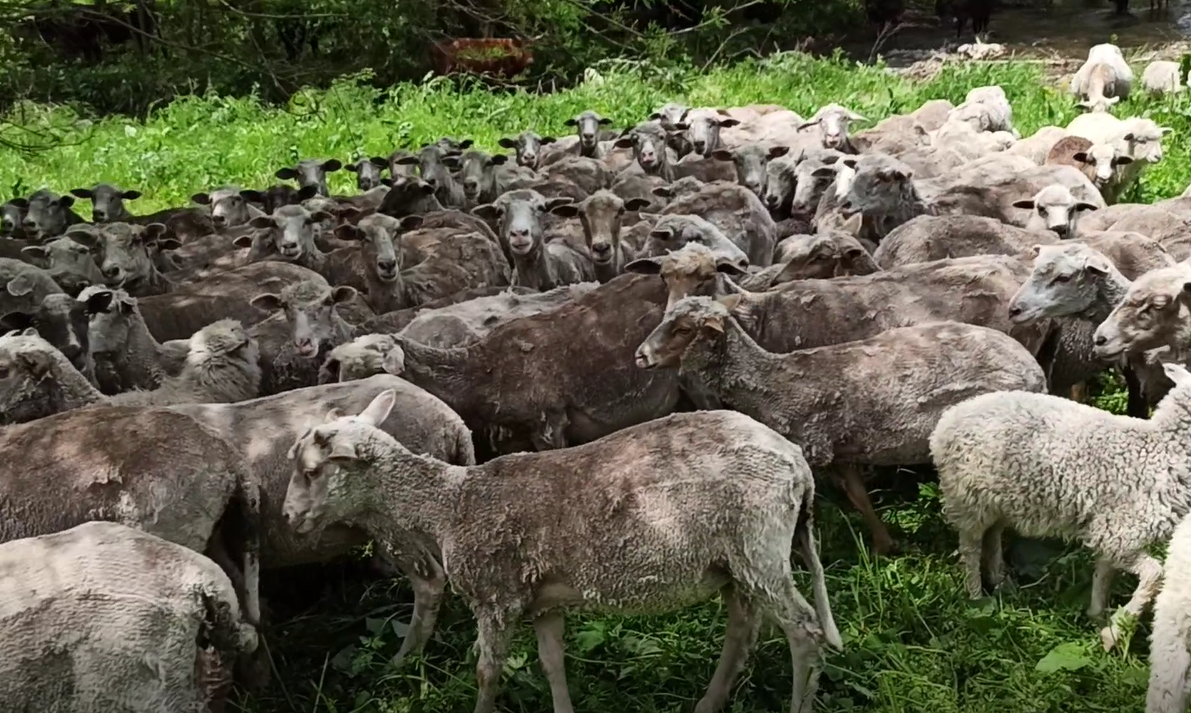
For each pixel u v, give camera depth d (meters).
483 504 3.70
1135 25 16.52
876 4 16.47
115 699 3.31
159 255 6.18
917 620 4.09
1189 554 3.49
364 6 7.27
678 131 8.41
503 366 4.68
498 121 10.48
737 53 13.73
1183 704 3.53
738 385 4.37
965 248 5.47
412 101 10.97
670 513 3.57
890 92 10.73
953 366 4.30
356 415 3.91
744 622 3.79
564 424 4.72
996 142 7.74
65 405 4.22
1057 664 3.86
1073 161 7.19
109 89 12.11
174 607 3.34
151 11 6.40
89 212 8.15
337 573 4.50
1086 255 4.72
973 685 3.86
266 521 4.06
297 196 7.10
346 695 4.03
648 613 3.71
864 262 5.25
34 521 3.74
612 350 4.73
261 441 4.05
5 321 4.64
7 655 3.24
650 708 3.87
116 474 3.75
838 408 4.32
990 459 3.97
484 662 3.74
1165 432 3.88
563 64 12.34
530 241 5.75
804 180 6.93
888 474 4.84
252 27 6.71
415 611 4.06
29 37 6.45
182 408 4.11
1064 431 3.93
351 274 6.07
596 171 7.29
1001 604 4.12
